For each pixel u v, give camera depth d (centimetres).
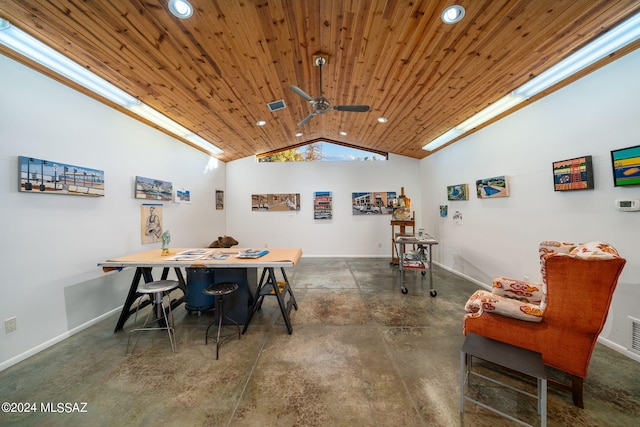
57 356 205
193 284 280
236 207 620
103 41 192
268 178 621
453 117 349
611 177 199
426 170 573
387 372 184
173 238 405
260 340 231
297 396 160
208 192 530
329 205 615
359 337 235
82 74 229
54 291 224
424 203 584
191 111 331
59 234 229
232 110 347
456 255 445
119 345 223
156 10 169
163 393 163
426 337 234
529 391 163
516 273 303
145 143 343
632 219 188
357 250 616
